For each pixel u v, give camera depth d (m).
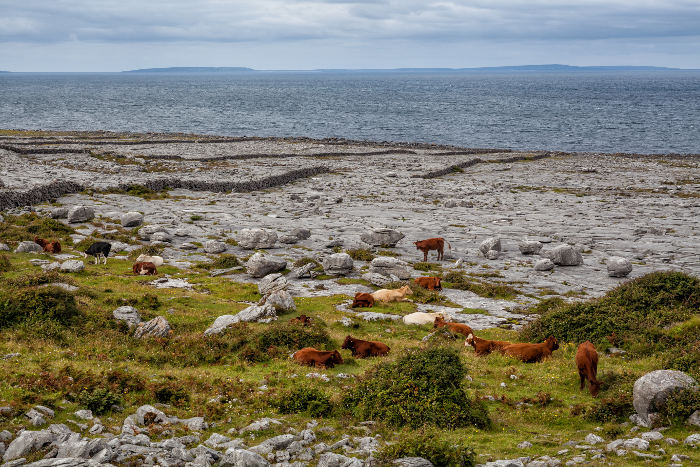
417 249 42.84
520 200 64.69
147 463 11.25
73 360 18.73
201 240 43.47
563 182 78.69
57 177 63.88
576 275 36.72
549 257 39.06
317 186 72.06
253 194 65.88
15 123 174.88
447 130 163.62
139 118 195.25
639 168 92.88
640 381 14.94
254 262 35.00
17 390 14.40
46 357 18.61
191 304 28.09
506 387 17.98
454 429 14.62
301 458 12.16
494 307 30.12
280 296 27.59
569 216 55.44
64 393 14.73
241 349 21.59
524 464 12.31
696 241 45.28
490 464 11.83
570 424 15.26
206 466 11.19
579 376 18.12
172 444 12.09
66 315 23.06
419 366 16.34
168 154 93.25
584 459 12.41
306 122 184.50
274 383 17.72
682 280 26.84
